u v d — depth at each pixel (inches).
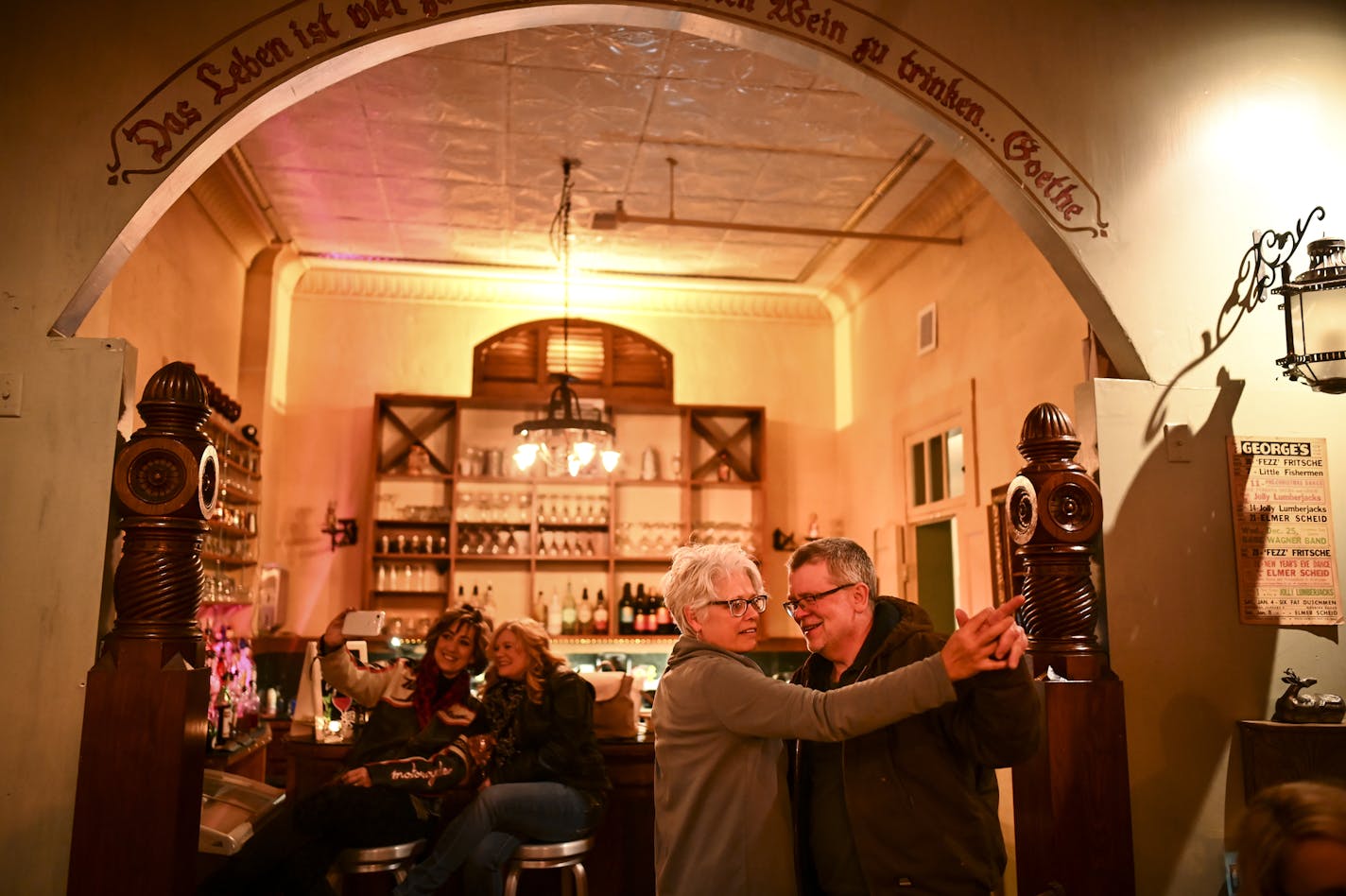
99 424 111.0
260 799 144.5
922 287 268.8
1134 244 133.9
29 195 115.7
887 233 260.1
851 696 74.9
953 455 252.8
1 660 106.5
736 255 293.6
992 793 84.0
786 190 246.5
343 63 124.7
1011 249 222.4
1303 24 143.1
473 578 301.1
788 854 83.0
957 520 244.4
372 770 132.9
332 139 221.0
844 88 199.2
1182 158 137.0
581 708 141.1
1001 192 136.1
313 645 181.2
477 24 128.3
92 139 117.5
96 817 100.5
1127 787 116.2
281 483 296.4
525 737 140.2
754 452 321.4
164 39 120.4
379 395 294.0
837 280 312.8
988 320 232.1
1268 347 133.7
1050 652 118.8
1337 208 138.6
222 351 259.8
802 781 86.3
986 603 227.1
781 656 312.5
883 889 77.4
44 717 105.6
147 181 117.5
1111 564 125.2
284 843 131.5
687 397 321.1
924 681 72.1
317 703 178.1
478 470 302.0
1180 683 124.3
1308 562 129.6
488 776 140.3
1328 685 127.6
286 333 301.9
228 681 206.2
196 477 104.7
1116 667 123.1
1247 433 131.3
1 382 111.2
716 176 239.1
